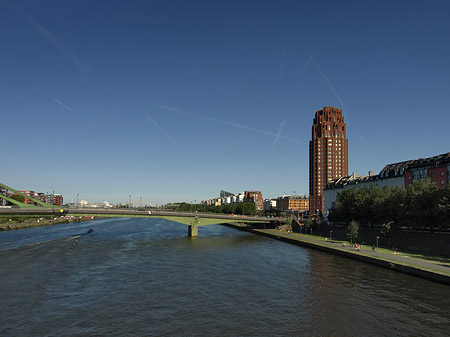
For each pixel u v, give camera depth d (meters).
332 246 88.56
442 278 50.34
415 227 96.19
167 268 62.97
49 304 41.31
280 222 168.38
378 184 141.00
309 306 40.91
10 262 66.81
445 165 100.81
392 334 32.69
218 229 188.62
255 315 37.94
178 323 35.53
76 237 117.94
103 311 39.00
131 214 124.12
